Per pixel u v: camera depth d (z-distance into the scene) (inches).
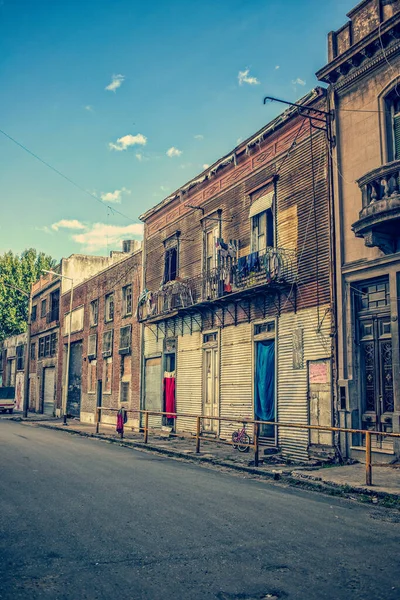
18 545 224.4
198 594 173.8
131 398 999.6
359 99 526.0
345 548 225.1
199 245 807.7
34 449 582.9
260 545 227.0
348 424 498.0
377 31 490.0
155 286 946.1
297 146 609.3
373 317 495.8
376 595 173.6
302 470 444.5
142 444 674.8
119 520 265.7
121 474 414.0
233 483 392.8
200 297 776.3
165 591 176.4
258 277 629.9
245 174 708.0
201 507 298.0
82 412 1298.0
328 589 178.7
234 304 701.9
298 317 581.6
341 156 542.0
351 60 524.1
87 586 180.4
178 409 821.9
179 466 491.5
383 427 476.4
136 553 214.7
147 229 997.2
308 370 558.9
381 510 309.1
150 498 319.9
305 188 589.9
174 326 861.2
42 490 340.5
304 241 582.9
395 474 414.9
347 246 524.1
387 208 439.2
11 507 292.4
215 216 769.6
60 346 1523.1
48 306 1670.8
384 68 499.5
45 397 1644.9
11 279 2144.4
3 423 1131.3
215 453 579.5
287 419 581.6
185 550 219.0
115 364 1104.2
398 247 472.1
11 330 2158.0
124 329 1063.6
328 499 341.7
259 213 672.4
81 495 326.0
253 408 647.8
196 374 783.7
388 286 484.7
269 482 412.8
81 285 1392.7
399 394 454.0
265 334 636.7
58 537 235.9
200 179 802.8
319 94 566.3
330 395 523.5
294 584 182.9
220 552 216.8
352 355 506.9
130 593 174.6
